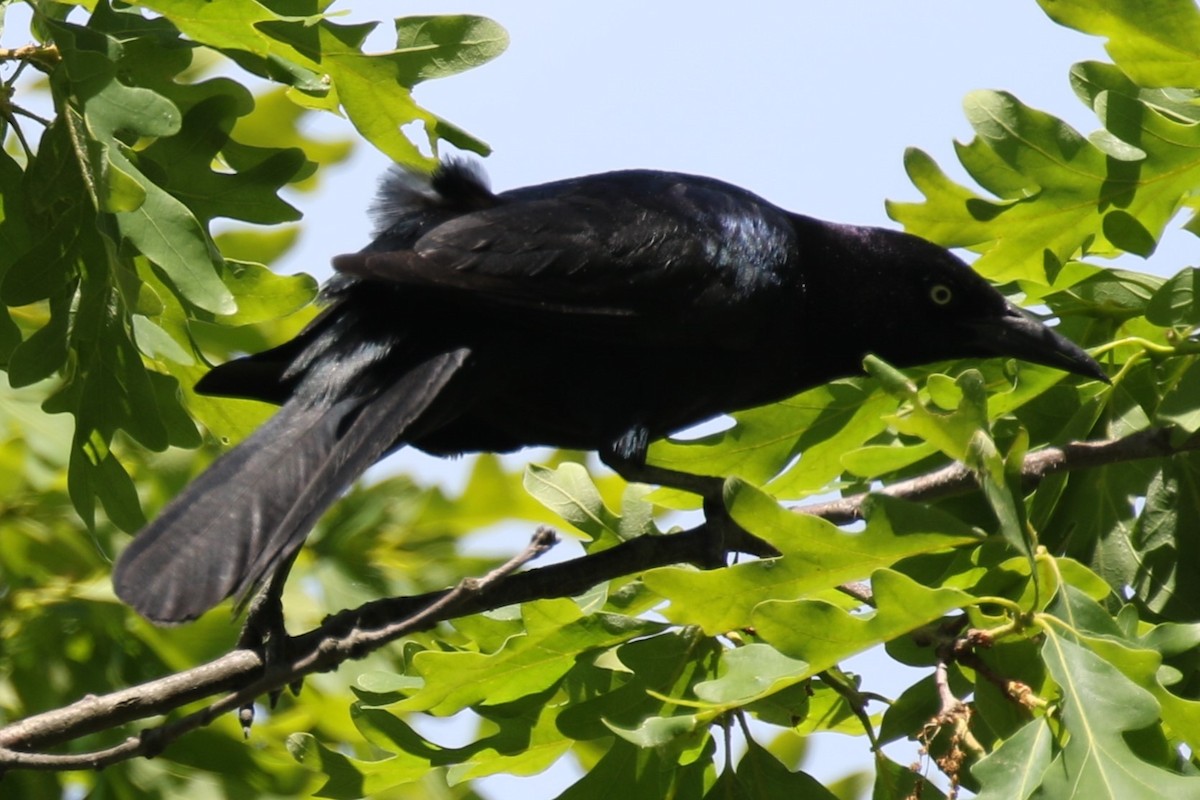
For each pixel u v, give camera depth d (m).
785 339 12.11
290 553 9.01
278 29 10.12
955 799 8.12
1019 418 11.19
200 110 10.32
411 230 11.02
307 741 9.77
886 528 8.23
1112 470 10.66
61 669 12.48
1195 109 10.98
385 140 10.50
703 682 8.48
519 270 10.59
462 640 12.46
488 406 11.35
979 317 12.14
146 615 8.38
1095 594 8.49
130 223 9.38
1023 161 10.93
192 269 9.38
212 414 11.71
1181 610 10.30
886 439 11.81
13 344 10.69
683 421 12.01
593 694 9.69
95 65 9.50
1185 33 10.35
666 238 11.27
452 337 10.44
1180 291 10.45
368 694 9.91
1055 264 11.05
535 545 9.02
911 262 12.21
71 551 12.76
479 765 9.95
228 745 12.38
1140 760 7.61
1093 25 10.48
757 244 11.80
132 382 10.03
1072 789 7.58
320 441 9.70
